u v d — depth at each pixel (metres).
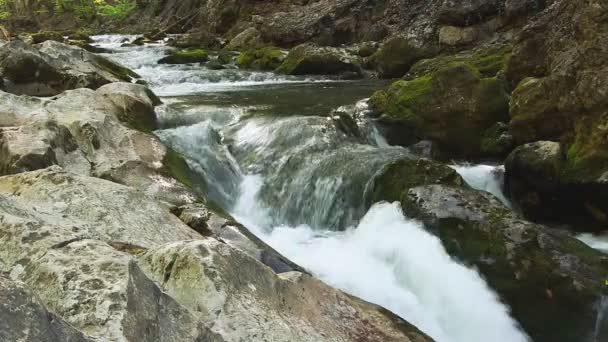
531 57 10.02
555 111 8.01
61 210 4.25
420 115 9.75
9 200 3.68
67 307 2.39
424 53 16.09
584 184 7.00
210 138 9.08
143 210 4.73
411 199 6.65
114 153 6.94
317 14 22.73
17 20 56.31
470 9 16.06
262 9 30.69
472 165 9.18
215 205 6.65
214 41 27.17
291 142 9.15
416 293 5.75
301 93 13.70
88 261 2.70
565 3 9.57
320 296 3.87
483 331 5.25
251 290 3.23
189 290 3.00
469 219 6.19
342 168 8.23
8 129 6.26
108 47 26.39
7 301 1.83
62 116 7.29
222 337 2.77
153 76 16.38
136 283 2.60
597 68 7.41
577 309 5.21
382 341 3.75
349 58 17.19
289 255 6.43
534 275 5.49
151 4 48.59
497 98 9.40
